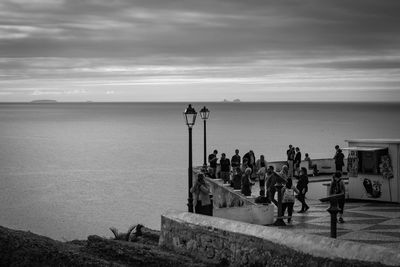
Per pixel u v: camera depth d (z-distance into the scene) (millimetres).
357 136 156750
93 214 52656
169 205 56750
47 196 63281
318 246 11695
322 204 25812
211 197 21812
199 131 188625
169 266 14203
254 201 23359
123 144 138750
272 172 24109
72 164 96688
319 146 123438
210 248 14719
